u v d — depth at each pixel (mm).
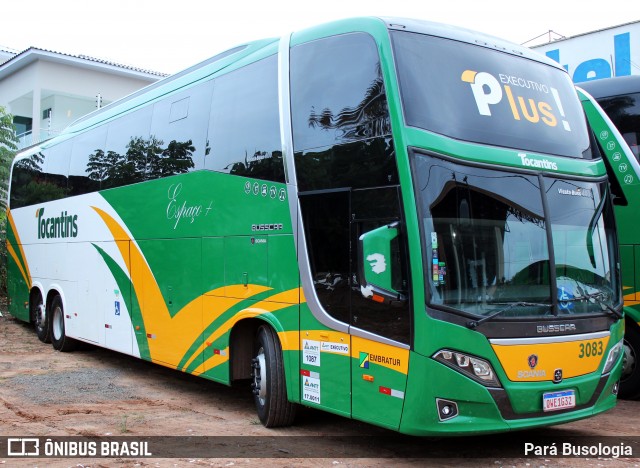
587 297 6234
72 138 12695
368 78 6152
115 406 8500
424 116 5840
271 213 7145
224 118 8133
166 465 6027
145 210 9766
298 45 7102
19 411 8172
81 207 11898
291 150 6922
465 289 5582
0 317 18172
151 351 9516
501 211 5891
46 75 27625
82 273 11797
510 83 6516
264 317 7176
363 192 6047
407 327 5527
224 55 8523
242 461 6102
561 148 6562
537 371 5719
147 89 10430
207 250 8234
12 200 15898
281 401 7125
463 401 5457
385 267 5660
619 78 9094
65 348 12898
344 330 6164
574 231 6332
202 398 9031
